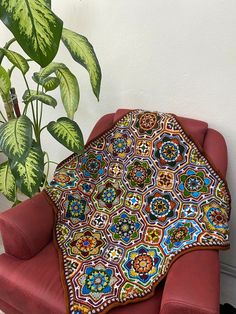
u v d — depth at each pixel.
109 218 1.22
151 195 1.20
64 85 1.35
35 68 1.69
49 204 1.19
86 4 1.38
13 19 0.72
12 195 1.43
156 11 1.23
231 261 1.50
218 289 0.81
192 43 1.21
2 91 1.21
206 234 1.00
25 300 0.98
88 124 1.73
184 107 1.36
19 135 1.01
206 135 1.23
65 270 1.03
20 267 1.06
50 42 0.74
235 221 1.43
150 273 1.02
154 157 1.22
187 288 0.80
